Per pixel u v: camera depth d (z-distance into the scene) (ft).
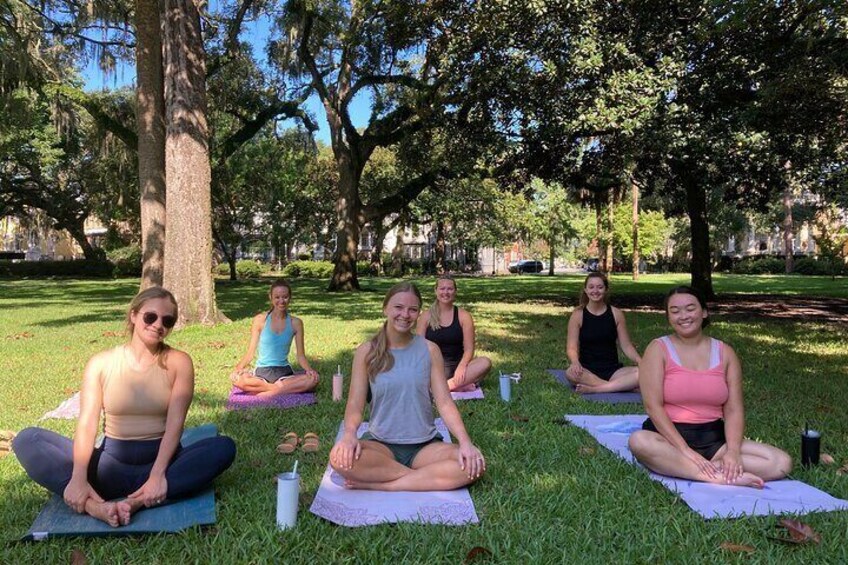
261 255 194.39
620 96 35.42
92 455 10.48
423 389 11.95
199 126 36.27
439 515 10.26
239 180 98.48
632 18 37.09
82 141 102.83
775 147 41.14
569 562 8.85
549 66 36.63
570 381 20.63
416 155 68.33
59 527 9.57
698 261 58.49
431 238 193.26
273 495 11.13
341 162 72.33
